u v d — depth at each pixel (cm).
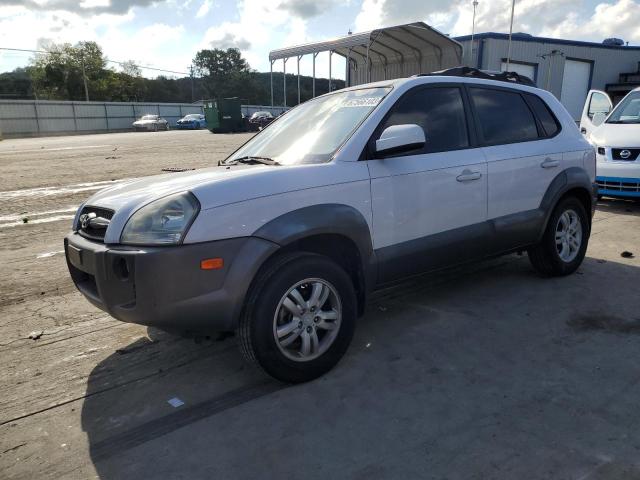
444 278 533
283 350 319
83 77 7588
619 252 613
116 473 256
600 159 846
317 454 263
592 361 349
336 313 340
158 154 1869
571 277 526
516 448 261
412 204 384
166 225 292
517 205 464
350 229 343
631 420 281
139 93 8944
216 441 278
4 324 445
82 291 337
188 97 10681
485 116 453
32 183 1209
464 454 258
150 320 292
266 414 301
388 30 1409
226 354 380
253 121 3806
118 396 329
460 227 420
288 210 319
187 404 316
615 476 239
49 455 273
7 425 301
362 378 336
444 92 428
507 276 534
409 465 252
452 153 414
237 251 300
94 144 2612
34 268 596
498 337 391
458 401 306
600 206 888
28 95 7875
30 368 368
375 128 373
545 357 357
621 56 3366
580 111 3294
